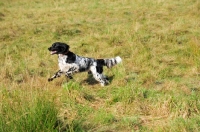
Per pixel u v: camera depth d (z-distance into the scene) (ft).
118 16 60.03
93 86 30.25
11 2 79.66
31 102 20.34
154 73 31.73
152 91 27.68
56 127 20.18
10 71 33.32
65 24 54.60
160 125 22.12
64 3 76.18
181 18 54.49
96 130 21.99
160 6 65.57
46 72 34.27
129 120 23.07
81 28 52.31
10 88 26.40
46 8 71.20
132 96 25.91
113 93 28.07
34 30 51.06
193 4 63.57
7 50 40.73
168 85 28.50
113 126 22.47
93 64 30.14
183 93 27.17
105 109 25.03
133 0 73.87
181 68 33.81
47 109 20.29
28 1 80.74
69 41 45.75
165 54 38.34
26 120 19.33
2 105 21.04
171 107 24.21
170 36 44.32
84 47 42.16
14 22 57.41
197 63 33.50
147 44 41.81
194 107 23.98
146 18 57.31
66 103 25.62
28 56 39.55
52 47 29.19
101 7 69.46
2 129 18.79
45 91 23.49
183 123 21.57
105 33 48.75
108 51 40.27
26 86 26.14
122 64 33.68
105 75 31.50
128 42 42.04
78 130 21.68
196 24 50.52
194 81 30.22
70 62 29.40
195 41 39.34
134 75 32.14
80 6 71.31
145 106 25.09
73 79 31.14
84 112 24.57
